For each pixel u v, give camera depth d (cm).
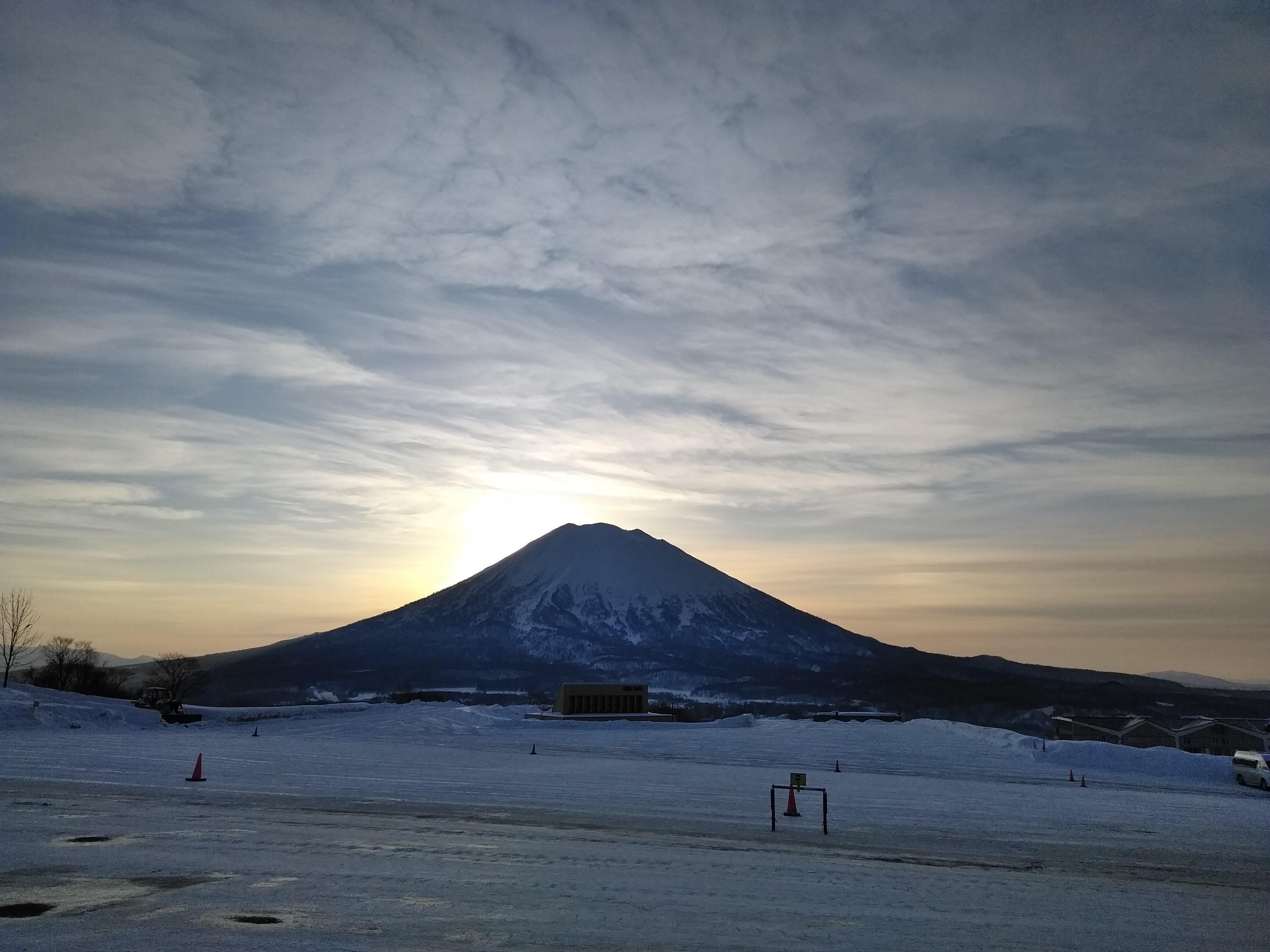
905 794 3089
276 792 2581
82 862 1534
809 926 1260
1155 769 4253
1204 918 1401
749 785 3191
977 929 1277
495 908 1294
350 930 1154
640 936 1179
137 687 13975
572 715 8631
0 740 4466
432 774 3225
